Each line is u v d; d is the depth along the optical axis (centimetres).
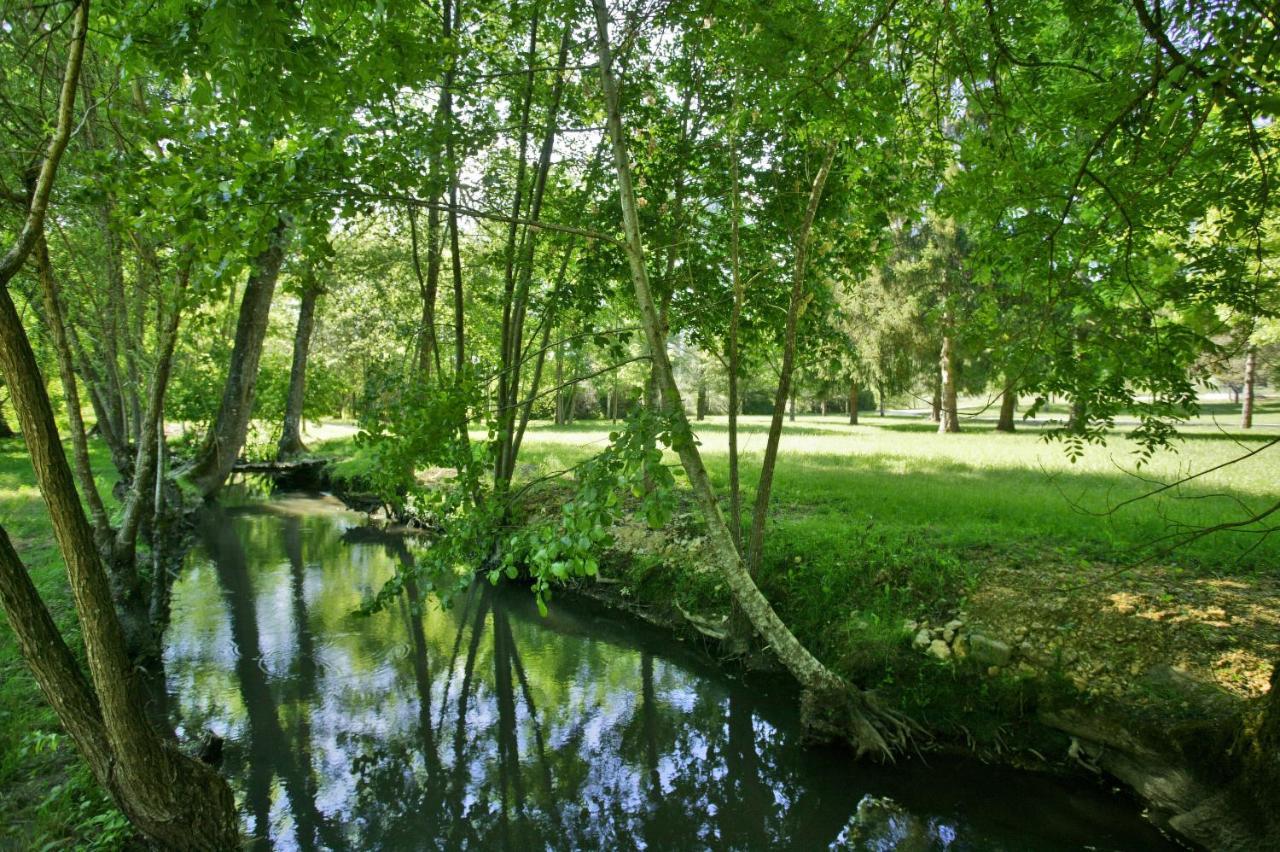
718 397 4825
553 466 1555
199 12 280
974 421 3497
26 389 307
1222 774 449
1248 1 261
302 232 429
